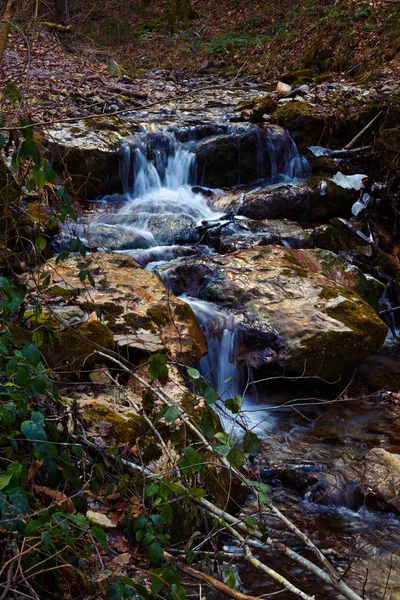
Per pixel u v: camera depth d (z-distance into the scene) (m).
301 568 3.72
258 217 8.47
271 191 8.65
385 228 8.80
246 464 4.56
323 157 9.73
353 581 3.67
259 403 5.84
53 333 3.48
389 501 4.33
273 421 5.50
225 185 9.33
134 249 7.05
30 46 3.33
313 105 10.49
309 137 9.99
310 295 6.24
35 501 2.70
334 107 10.51
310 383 6.11
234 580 2.72
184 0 20.27
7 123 3.27
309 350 5.76
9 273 4.03
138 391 4.21
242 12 19.89
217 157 9.19
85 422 3.58
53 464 2.69
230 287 6.26
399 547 4.00
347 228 8.37
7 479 2.38
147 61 16.77
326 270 7.07
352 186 9.09
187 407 4.15
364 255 8.15
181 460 2.81
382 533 4.14
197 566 3.24
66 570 2.63
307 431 5.37
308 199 8.67
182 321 5.44
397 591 3.62
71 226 6.89
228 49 17.53
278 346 5.80
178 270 6.57
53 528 2.41
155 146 8.98
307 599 2.62
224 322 5.95
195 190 9.01
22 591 2.46
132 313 5.19
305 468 4.69
